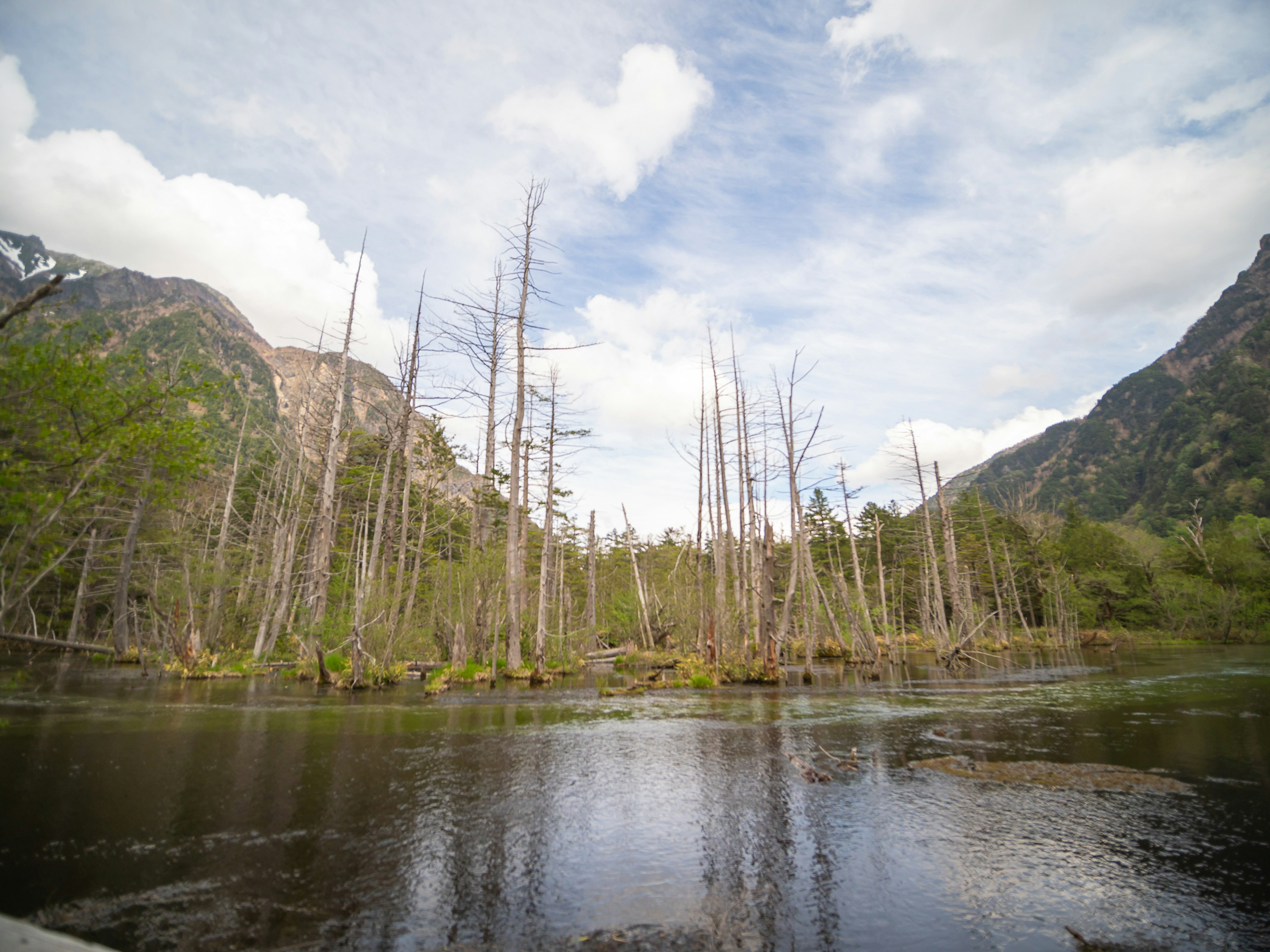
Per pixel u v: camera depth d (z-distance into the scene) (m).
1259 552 58.12
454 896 5.60
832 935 5.04
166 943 4.62
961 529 60.41
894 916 5.38
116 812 7.52
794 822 7.78
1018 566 57.66
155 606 24.61
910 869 6.38
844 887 5.95
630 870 6.27
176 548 26.98
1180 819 7.95
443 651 29.12
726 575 39.19
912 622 64.25
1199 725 14.68
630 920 5.23
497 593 26.55
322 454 33.78
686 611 38.53
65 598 31.22
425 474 35.09
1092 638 54.12
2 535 11.23
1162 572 59.66
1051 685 24.20
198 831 7.02
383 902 5.43
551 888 5.82
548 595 38.47
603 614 48.06
